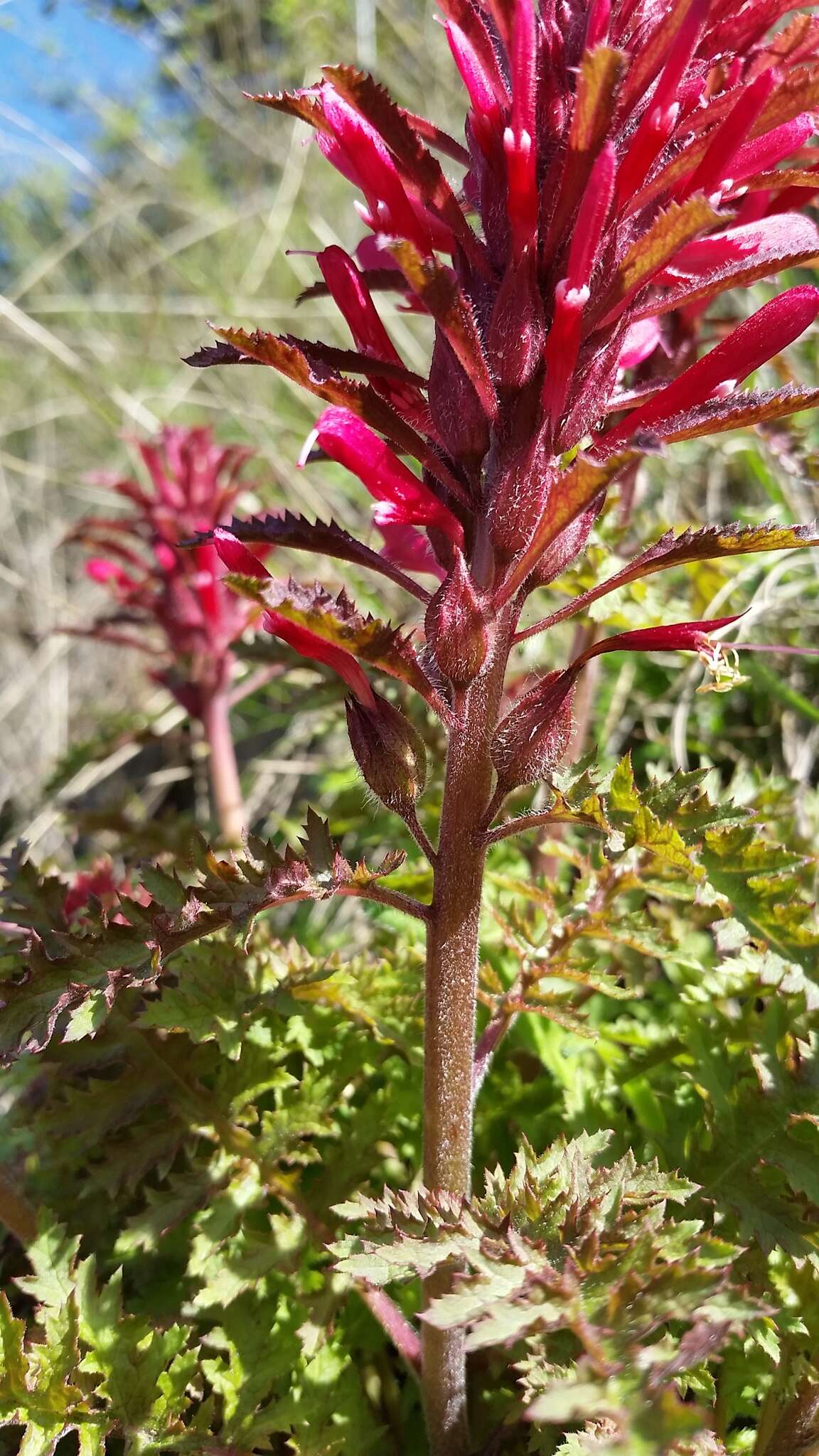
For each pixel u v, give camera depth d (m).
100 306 0.54
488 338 0.12
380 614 0.33
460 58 0.11
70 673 0.58
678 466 0.39
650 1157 0.19
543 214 0.11
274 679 0.37
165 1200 0.18
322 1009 0.20
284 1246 0.17
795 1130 0.17
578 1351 0.14
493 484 0.12
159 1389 0.15
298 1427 0.16
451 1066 0.14
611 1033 0.21
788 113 0.11
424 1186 0.14
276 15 0.51
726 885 0.15
